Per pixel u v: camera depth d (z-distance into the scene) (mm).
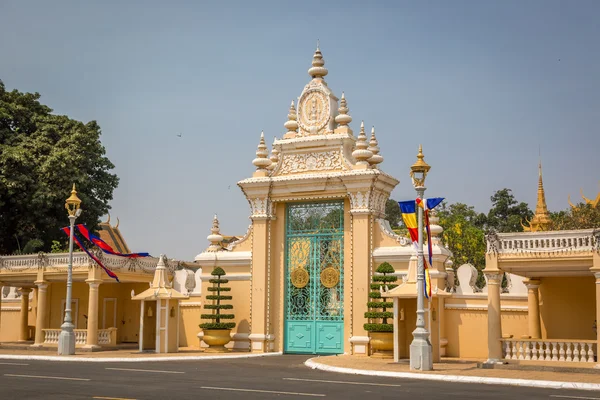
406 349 25234
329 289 28422
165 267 29578
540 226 30703
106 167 45344
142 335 28828
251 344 28922
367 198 27562
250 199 29688
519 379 17844
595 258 20391
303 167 29125
